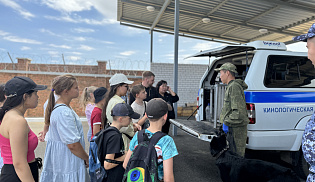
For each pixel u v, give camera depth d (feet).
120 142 6.36
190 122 14.39
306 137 3.73
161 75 35.86
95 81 34.06
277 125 11.01
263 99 10.91
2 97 6.86
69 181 6.10
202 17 31.17
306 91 11.75
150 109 5.60
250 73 11.10
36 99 5.72
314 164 3.63
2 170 5.25
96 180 6.61
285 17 29.50
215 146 9.80
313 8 25.68
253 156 14.49
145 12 32.07
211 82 15.64
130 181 4.97
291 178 7.88
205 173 12.55
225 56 14.56
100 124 9.09
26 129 5.11
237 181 8.44
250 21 32.19
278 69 11.50
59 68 33.78
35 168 5.82
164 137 5.28
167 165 5.06
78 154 6.20
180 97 36.42
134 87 10.77
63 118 5.97
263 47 11.58
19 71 31.94
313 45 3.86
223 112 10.41
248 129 10.69
